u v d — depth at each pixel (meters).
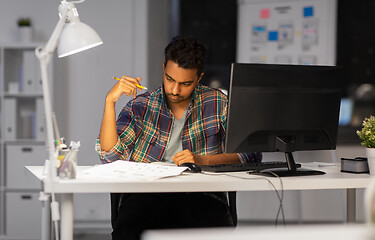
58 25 1.93
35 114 4.88
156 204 2.24
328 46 5.19
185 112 2.56
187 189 1.83
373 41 5.86
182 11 6.14
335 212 4.86
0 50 4.74
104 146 2.33
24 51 4.68
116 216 2.31
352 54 5.89
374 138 2.11
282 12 5.29
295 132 2.16
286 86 2.11
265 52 5.34
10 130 4.68
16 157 4.67
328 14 5.18
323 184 1.96
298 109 2.15
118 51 5.09
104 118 2.31
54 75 4.75
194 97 2.56
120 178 1.85
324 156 4.45
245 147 2.09
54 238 3.69
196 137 2.55
